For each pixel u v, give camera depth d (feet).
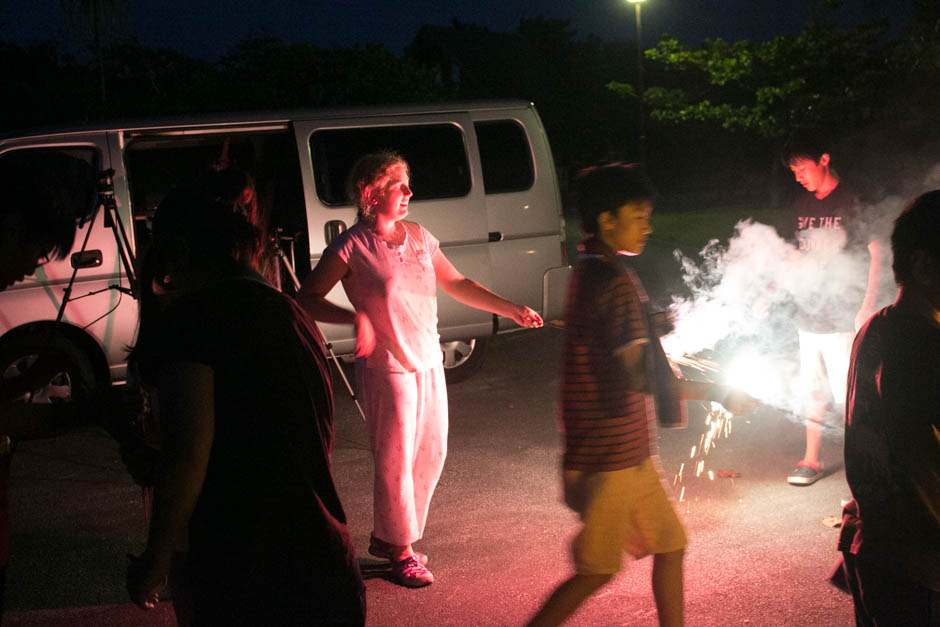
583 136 113.09
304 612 6.61
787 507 15.17
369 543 14.70
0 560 7.70
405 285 12.37
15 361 20.06
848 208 15.34
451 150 23.00
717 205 94.58
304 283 12.27
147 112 54.54
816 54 67.46
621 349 9.07
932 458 6.53
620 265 9.39
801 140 15.43
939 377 6.48
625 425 9.27
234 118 21.91
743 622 11.36
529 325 13.69
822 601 11.85
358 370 12.74
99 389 8.51
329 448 7.07
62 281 20.29
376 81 61.67
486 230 22.98
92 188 20.70
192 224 6.97
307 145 22.09
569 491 9.54
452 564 13.61
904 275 6.76
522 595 12.53
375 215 12.37
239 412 6.52
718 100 77.00
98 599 13.01
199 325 6.51
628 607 11.92
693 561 13.20
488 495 16.52
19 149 20.31
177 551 7.43
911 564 6.68
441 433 13.08
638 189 9.31
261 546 6.54
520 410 22.22
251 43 59.77
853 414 7.04
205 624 6.57
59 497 17.43
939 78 63.00
